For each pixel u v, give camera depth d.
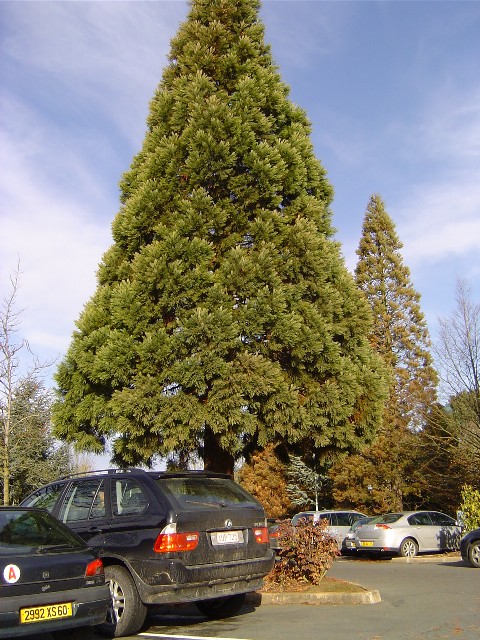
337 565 16.78
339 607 8.40
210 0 12.37
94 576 6.12
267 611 8.25
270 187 10.59
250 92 11.27
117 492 7.28
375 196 36.12
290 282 10.46
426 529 18.94
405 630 6.71
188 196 10.68
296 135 11.71
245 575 7.04
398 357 32.91
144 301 9.91
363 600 8.70
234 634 6.67
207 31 11.88
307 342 9.87
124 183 11.80
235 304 9.98
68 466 23.36
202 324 9.27
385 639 6.24
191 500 7.02
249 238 10.62
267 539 7.57
